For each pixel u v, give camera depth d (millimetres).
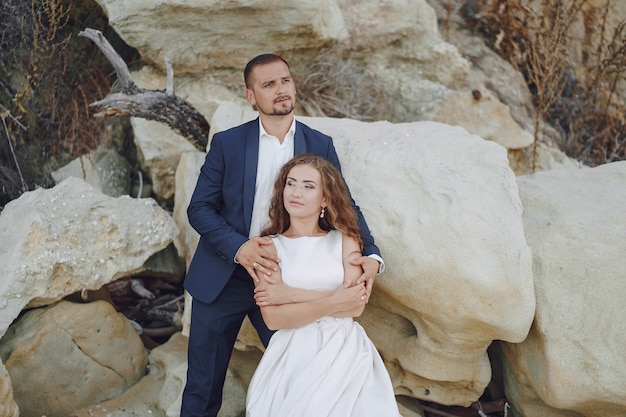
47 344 3781
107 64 5434
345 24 5516
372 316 3754
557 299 3350
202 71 5180
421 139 3732
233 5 4855
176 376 3893
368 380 3027
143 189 5289
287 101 3266
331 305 3023
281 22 5047
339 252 3164
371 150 3672
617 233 3426
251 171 3332
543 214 3637
